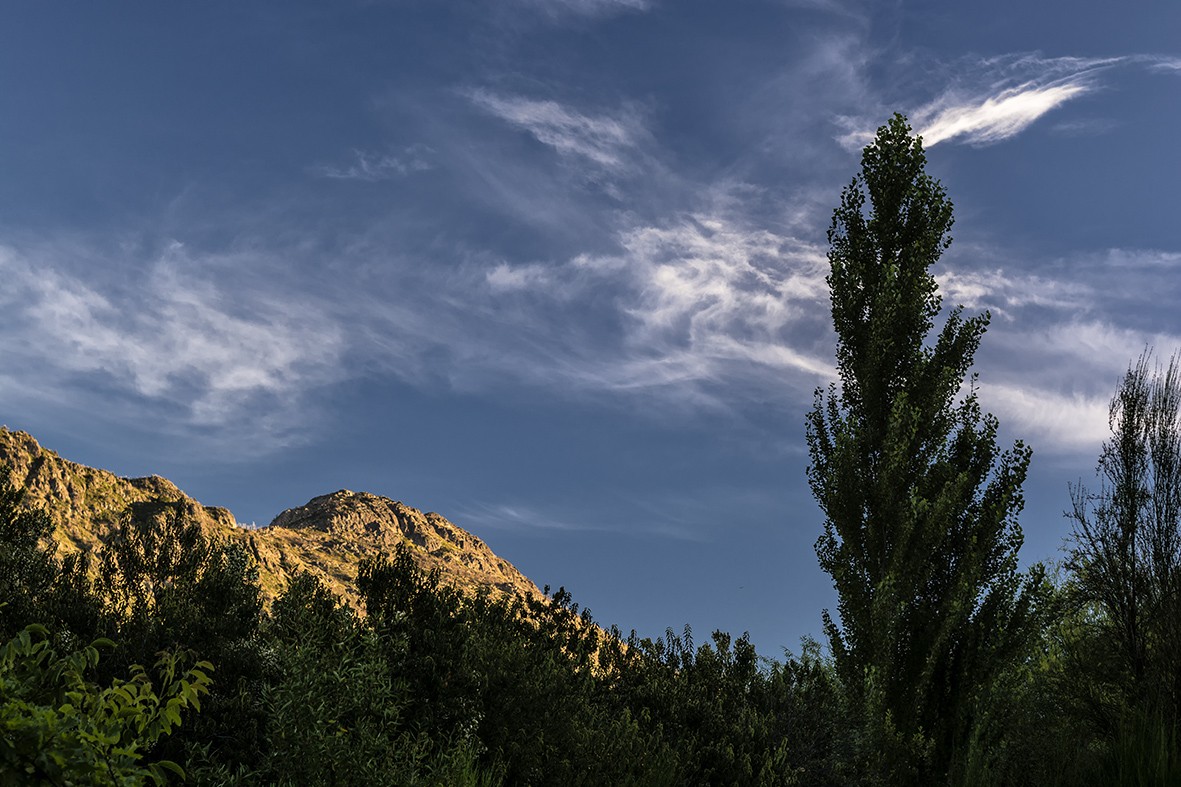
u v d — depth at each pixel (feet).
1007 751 43.21
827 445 49.24
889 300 48.39
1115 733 41.04
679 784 37.73
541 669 36.47
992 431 48.34
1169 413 45.16
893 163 51.08
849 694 45.50
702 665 50.11
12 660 13.08
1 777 11.24
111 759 12.86
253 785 22.58
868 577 46.44
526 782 31.01
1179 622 41.27
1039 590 45.44
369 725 24.85
